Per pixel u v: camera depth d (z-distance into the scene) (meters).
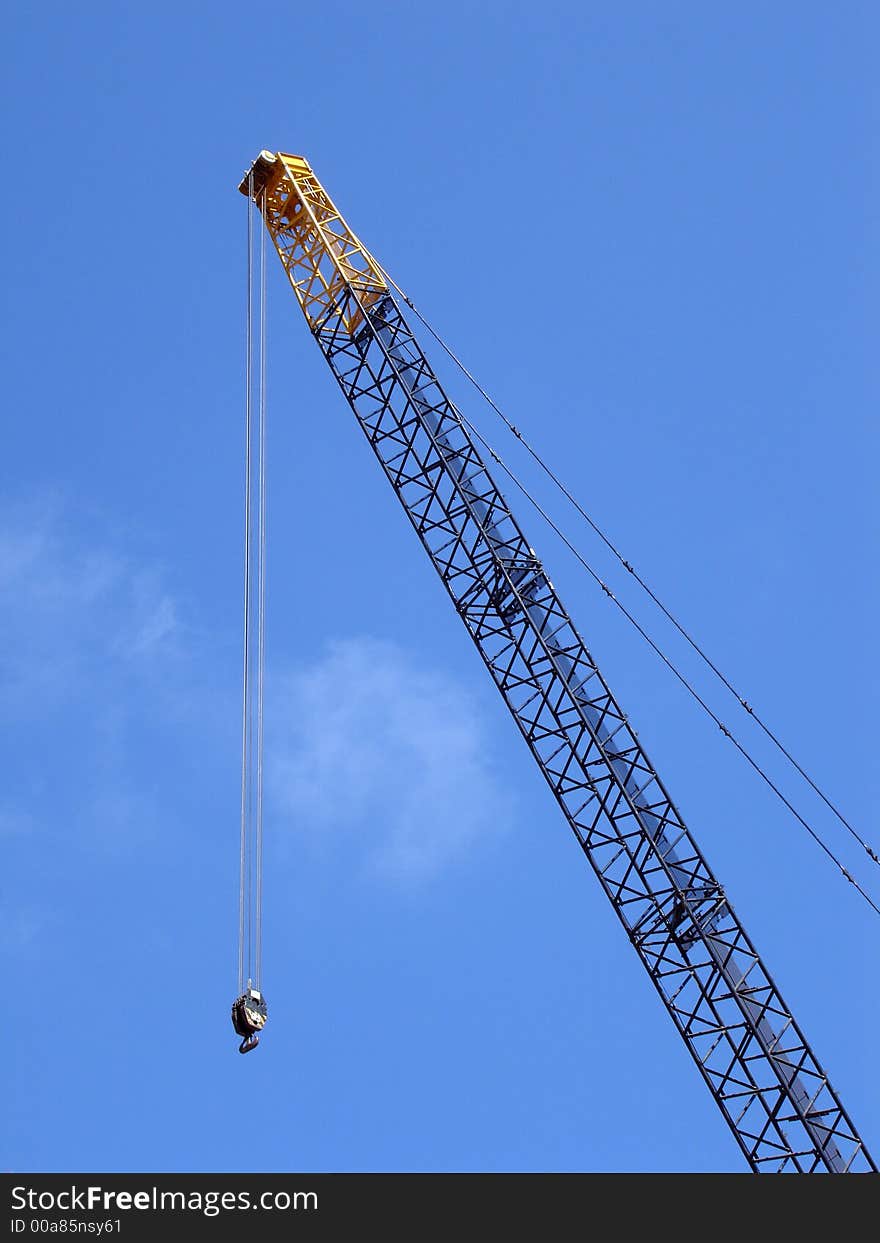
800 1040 82.69
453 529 92.19
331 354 98.69
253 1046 82.56
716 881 84.88
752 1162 81.62
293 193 102.25
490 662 89.44
